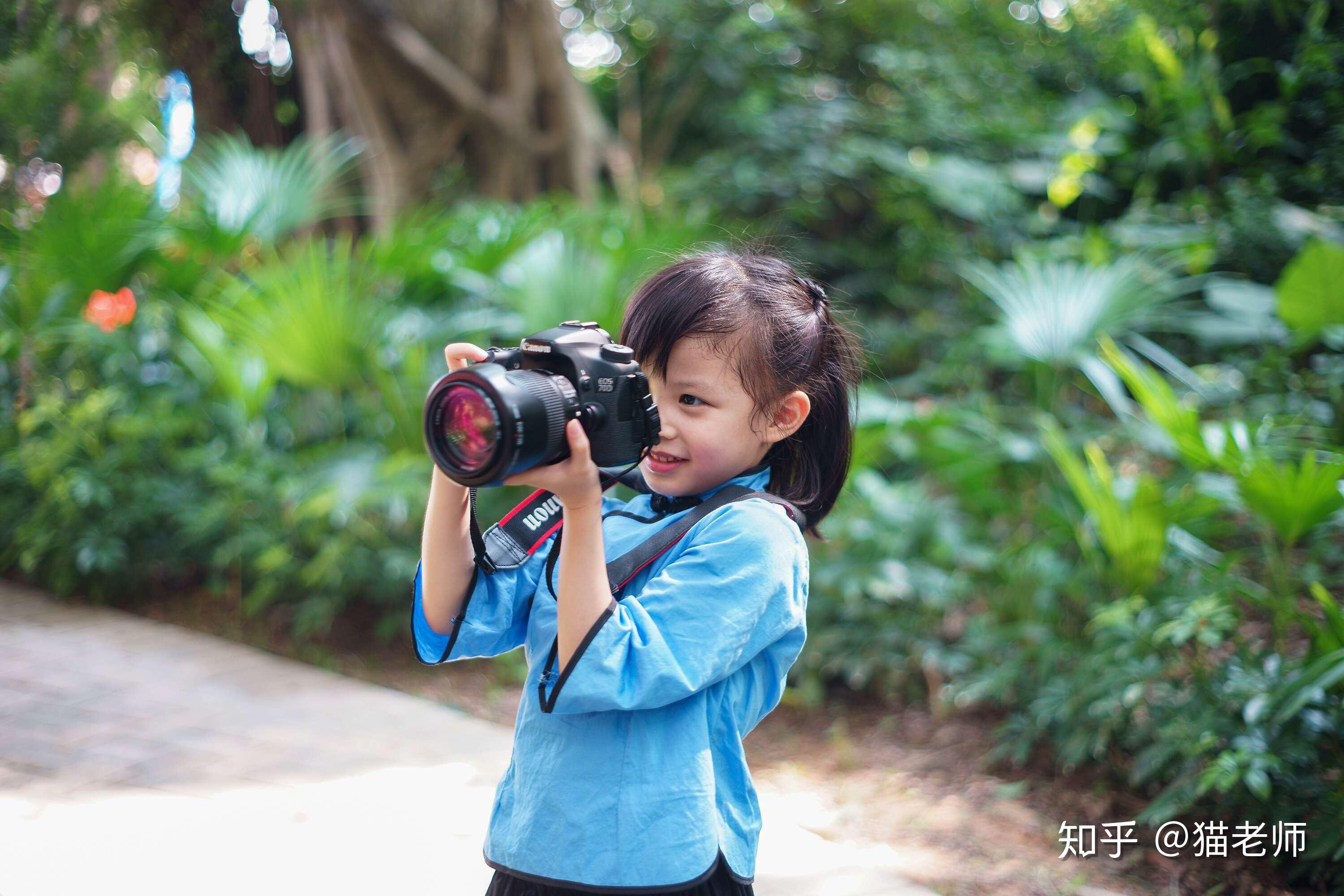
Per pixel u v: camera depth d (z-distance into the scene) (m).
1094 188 7.20
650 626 1.15
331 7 6.02
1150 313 4.13
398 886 2.36
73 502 4.18
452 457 1.04
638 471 1.40
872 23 8.48
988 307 6.60
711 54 8.03
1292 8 6.29
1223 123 6.39
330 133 6.57
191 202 5.05
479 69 6.71
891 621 3.74
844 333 1.48
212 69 5.61
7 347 4.50
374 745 3.20
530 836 1.20
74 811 2.63
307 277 4.04
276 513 4.20
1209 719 2.66
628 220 5.77
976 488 4.07
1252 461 2.80
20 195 4.82
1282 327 4.81
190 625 4.25
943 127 7.68
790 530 1.28
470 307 4.93
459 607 1.36
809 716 3.76
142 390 4.62
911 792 3.13
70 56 4.80
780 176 7.41
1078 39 8.35
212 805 2.72
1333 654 2.48
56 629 4.05
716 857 1.18
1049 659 3.27
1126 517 3.10
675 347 1.28
